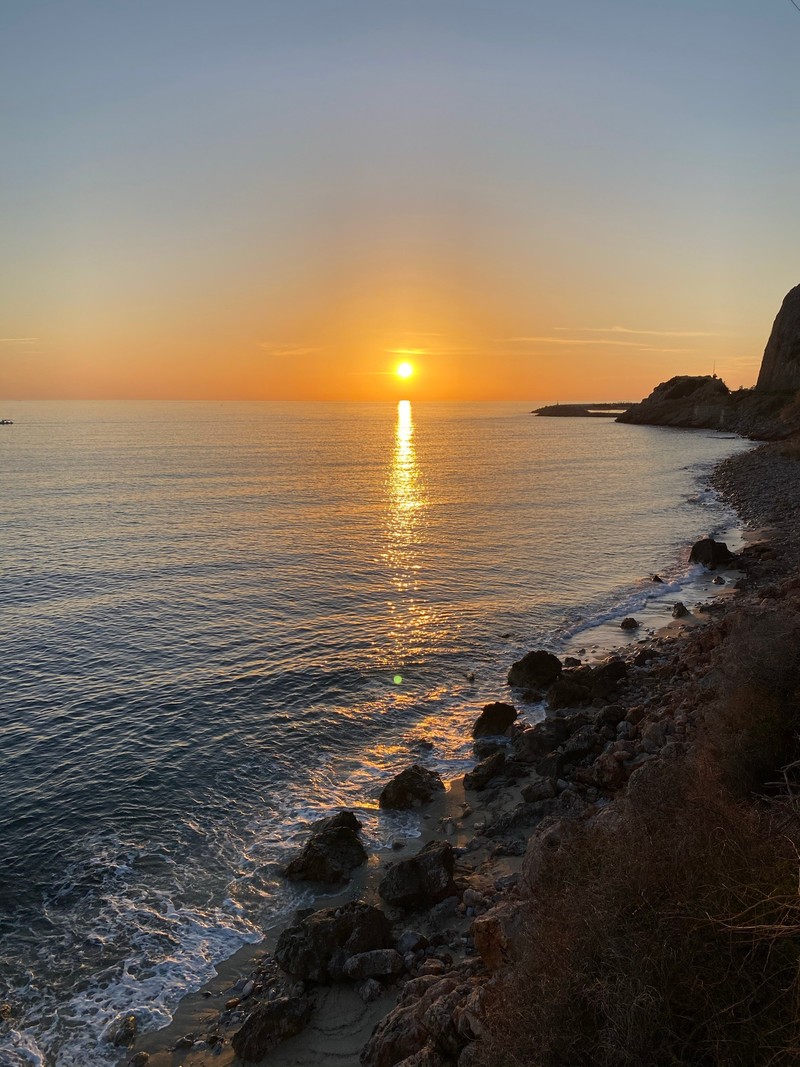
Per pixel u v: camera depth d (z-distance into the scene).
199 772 14.95
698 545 33.25
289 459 105.56
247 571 33.12
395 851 12.03
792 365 139.88
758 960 5.02
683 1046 4.65
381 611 26.64
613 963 5.16
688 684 16.09
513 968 6.41
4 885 11.34
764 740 8.80
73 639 23.25
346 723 17.27
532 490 66.12
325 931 9.13
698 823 6.38
